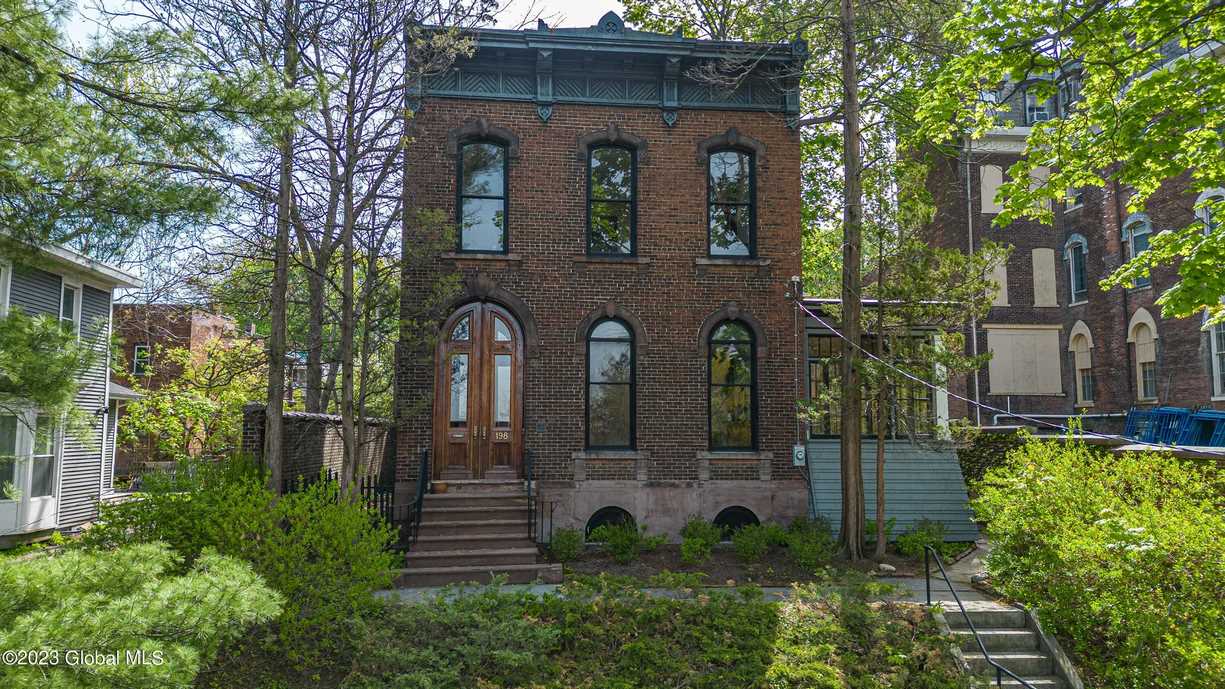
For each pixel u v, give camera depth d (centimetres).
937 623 1072
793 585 1170
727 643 1018
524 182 1600
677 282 1622
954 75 1278
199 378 2669
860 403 1483
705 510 1580
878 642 1029
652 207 1633
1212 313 1406
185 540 1010
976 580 1270
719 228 1673
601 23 1666
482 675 934
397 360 1523
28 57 655
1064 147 1293
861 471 1462
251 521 992
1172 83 1196
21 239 702
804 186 2723
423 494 1447
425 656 917
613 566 1374
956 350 1466
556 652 1002
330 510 1039
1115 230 2716
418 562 1310
